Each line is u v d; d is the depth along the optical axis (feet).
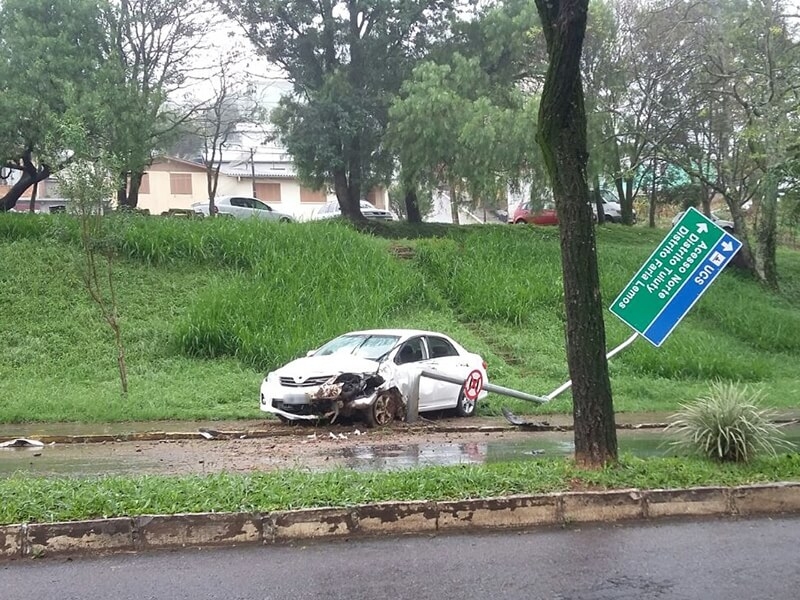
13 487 21.57
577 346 24.29
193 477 23.26
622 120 92.79
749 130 75.15
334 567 18.01
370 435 36.88
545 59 93.09
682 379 57.21
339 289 63.77
